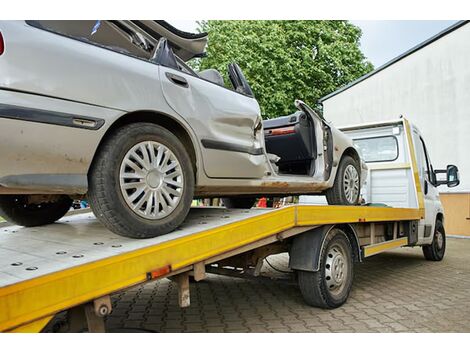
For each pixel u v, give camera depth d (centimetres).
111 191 237
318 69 1825
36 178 214
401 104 1255
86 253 222
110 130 249
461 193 1066
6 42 200
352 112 1481
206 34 336
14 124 200
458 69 1080
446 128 1111
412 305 413
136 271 222
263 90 1698
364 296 452
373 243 496
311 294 387
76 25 266
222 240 280
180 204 274
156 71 273
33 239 284
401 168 616
